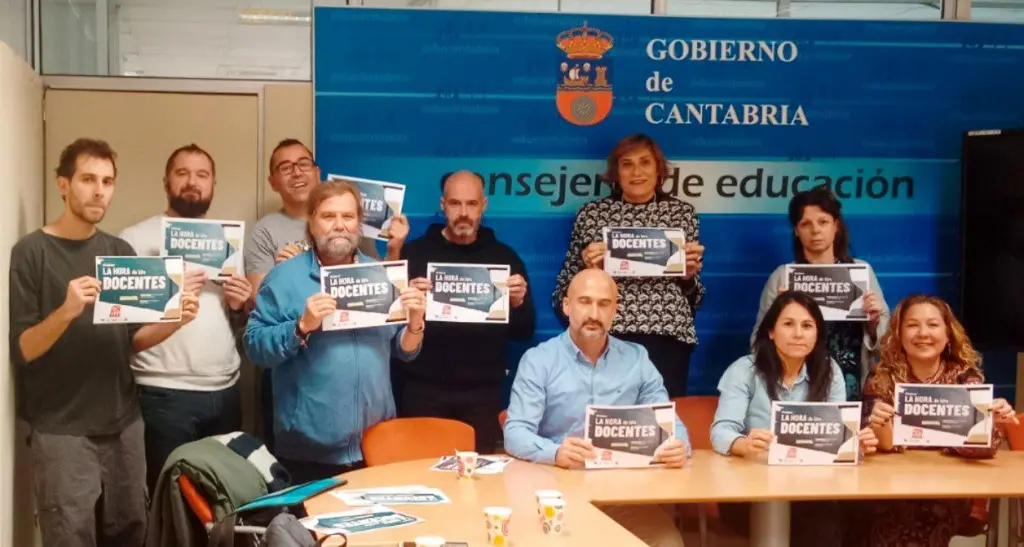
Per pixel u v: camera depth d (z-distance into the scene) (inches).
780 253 197.2
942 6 199.8
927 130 198.2
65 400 149.5
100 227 181.5
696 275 179.9
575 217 185.6
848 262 179.3
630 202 179.6
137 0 183.3
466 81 187.8
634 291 173.3
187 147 175.6
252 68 186.4
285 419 144.6
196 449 116.0
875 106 196.7
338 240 140.9
